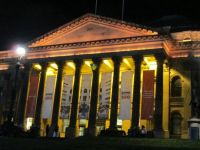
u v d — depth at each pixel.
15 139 35.88
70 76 61.38
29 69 62.97
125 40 56.19
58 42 62.94
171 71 57.97
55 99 59.09
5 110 69.31
